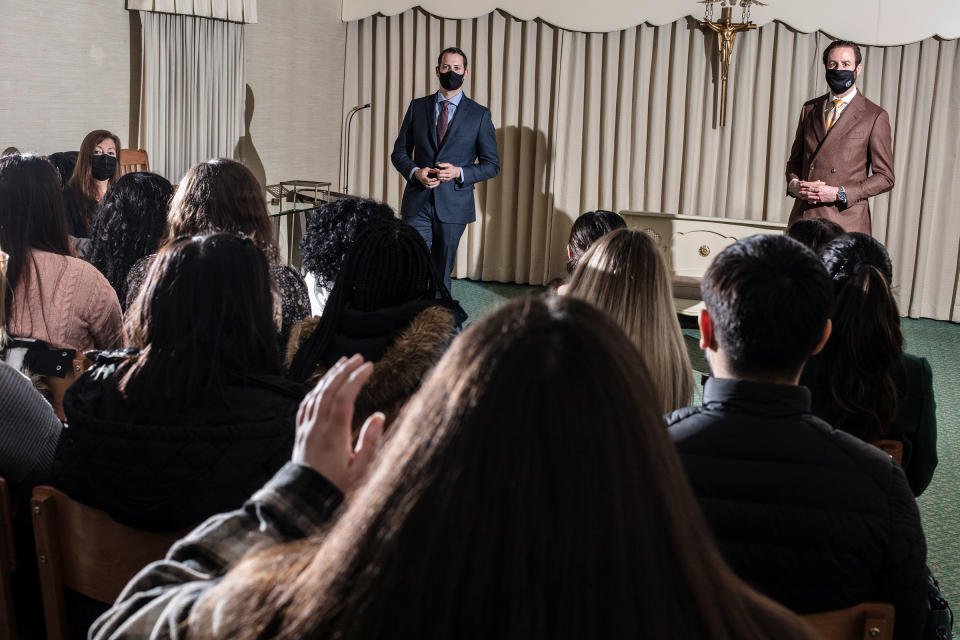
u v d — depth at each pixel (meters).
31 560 2.02
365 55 7.00
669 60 6.50
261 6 5.95
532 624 0.49
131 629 0.67
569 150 6.76
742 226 5.54
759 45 6.36
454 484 0.50
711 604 0.52
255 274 1.59
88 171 4.00
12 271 2.45
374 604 0.51
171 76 5.12
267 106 6.18
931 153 6.23
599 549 0.50
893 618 1.24
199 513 1.52
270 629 0.57
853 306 2.00
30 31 4.29
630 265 1.91
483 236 7.02
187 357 1.52
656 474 0.52
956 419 4.44
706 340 1.43
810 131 5.35
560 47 6.59
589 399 0.51
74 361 2.29
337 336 1.88
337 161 7.25
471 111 5.70
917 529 1.26
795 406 1.30
